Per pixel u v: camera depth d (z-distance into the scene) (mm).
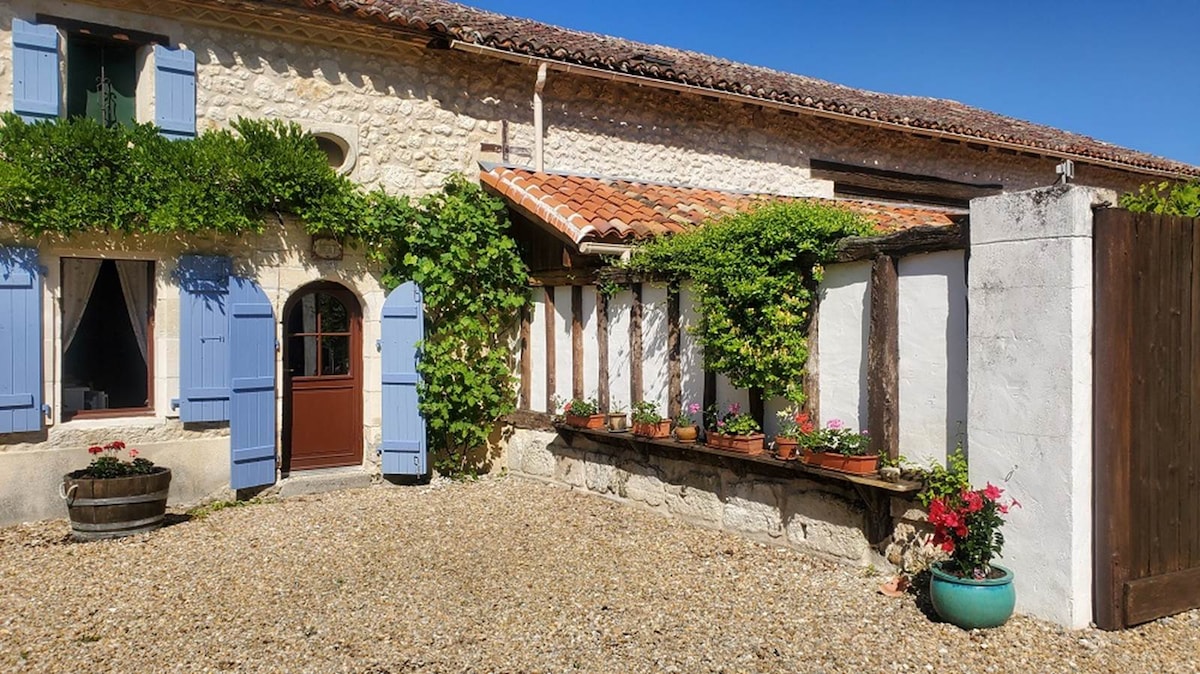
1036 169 12398
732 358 5562
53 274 6598
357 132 7902
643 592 4910
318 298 7984
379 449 8047
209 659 3986
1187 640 3977
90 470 6238
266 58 7504
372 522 6609
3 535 6211
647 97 9484
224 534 6242
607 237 6844
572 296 7711
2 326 6328
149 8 6914
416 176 8211
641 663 3902
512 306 8508
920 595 4578
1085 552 4035
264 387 7375
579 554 5719
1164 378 4254
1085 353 4000
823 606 4555
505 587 5039
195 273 7023
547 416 8023
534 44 8266
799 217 5336
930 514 4168
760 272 5402
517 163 8781
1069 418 3963
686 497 6469
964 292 4559
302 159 7242
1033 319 4102
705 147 9898
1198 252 4418
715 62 11781
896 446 4906
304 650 4086
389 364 7906
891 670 3748
